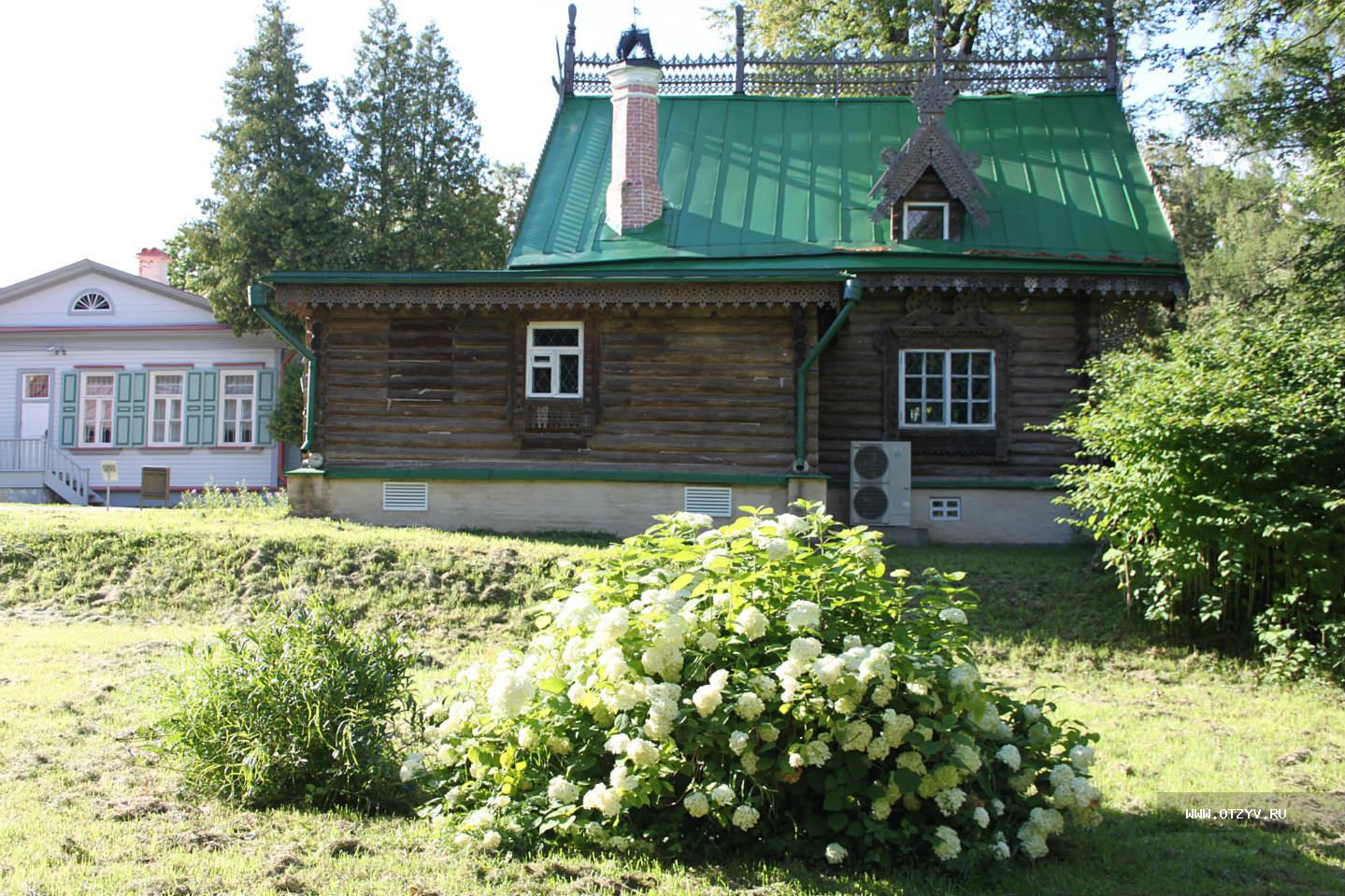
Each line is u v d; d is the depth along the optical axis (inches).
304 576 529.7
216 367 1241.4
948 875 228.1
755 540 249.9
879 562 250.5
